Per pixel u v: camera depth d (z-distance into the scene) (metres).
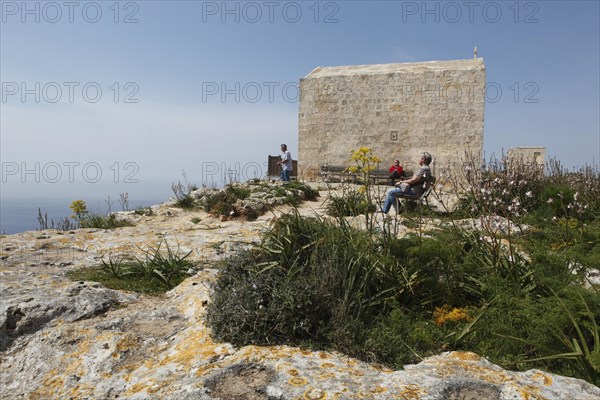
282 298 3.54
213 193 13.68
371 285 4.24
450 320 4.00
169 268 5.70
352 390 2.61
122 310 4.38
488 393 2.62
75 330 3.78
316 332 3.43
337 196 10.42
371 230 5.02
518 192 9.70
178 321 4.04
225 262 4.52
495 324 3.79
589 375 3.09
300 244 4.43
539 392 2.58
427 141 20.23
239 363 2.94
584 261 5.18
